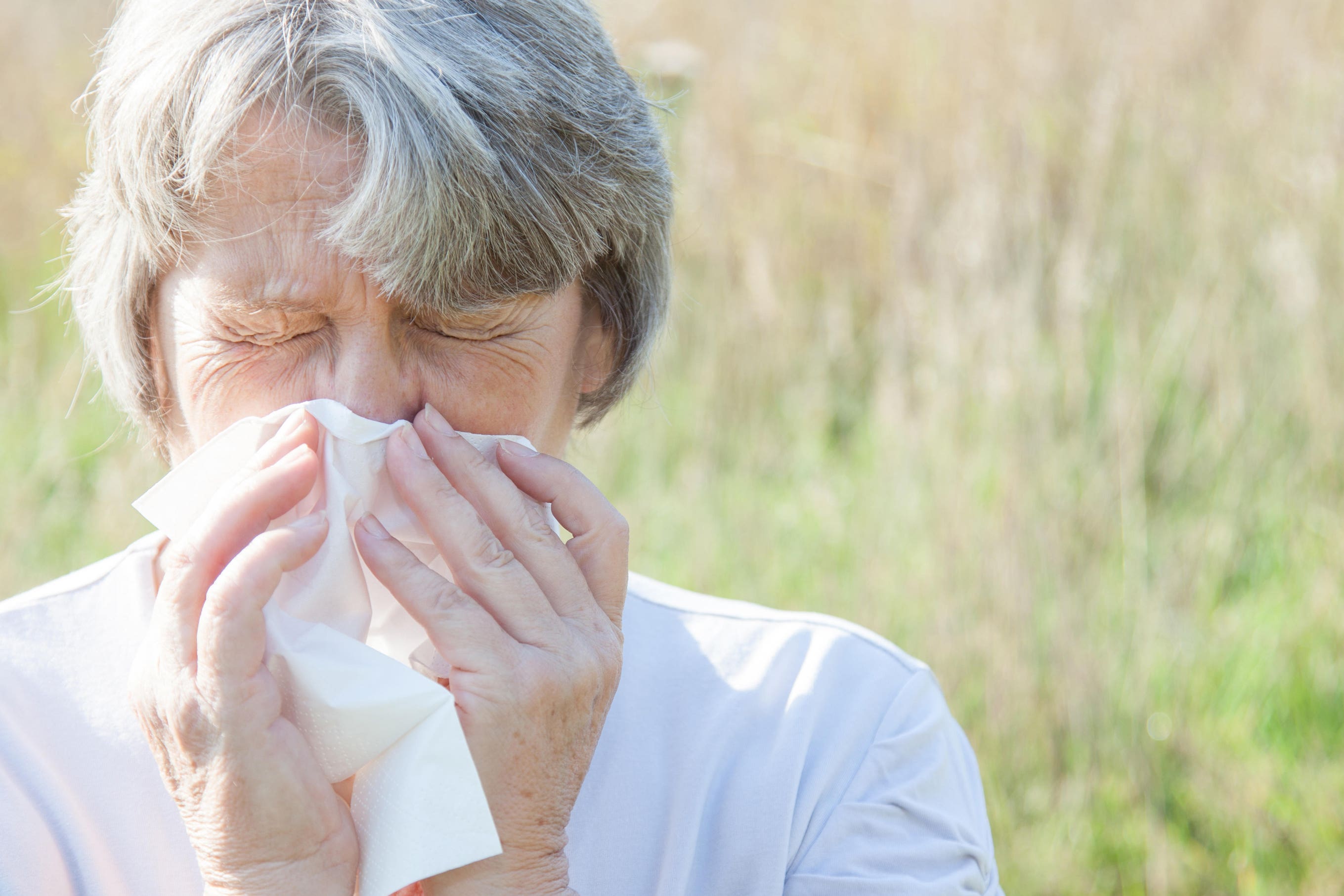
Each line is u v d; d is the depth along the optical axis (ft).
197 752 2.75
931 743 3.68
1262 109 11.29
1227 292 10.32
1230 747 8.11
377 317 3.04
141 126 2.94
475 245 2.95
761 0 14.02
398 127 2.80
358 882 2.90
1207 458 9.80
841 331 11.15
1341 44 11.80
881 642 3.88
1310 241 10.22
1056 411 9.49
